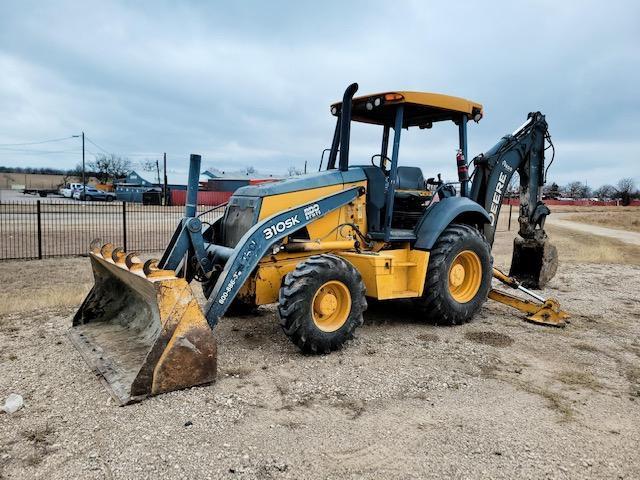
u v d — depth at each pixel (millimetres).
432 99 6098
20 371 4664
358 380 4594
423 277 6129
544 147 8273
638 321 6953
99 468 3166
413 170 6879
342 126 6023
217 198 45344
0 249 13602
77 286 8625
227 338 5719
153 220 23266
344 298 5285
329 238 5863
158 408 3920
